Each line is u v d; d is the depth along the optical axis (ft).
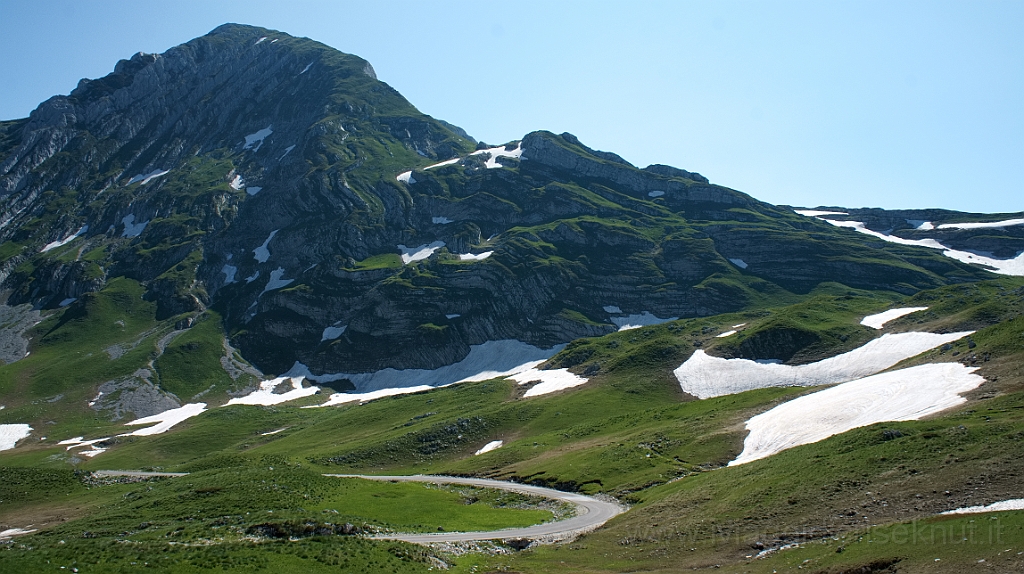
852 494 182.70
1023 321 326.65
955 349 341.62
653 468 299.99
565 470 324.39
